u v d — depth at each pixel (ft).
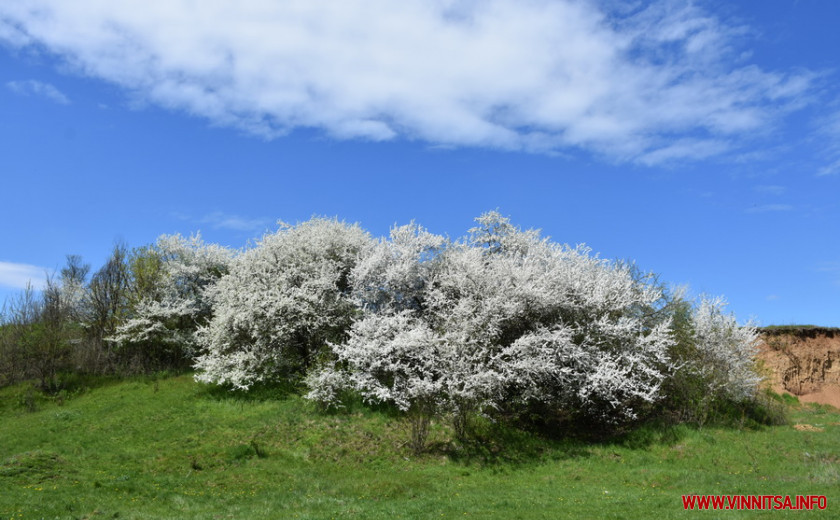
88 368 98.89
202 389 85.87
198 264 114.32
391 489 48.16
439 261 86.43
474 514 39.11
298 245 91.91
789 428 75.20
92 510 40.47
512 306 70.69
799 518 35.06
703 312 82.07
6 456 59.41
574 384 71.56
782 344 114.21
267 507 42.75
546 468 59.21
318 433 66.95
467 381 64.64
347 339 83.87
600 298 73.97
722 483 49.52
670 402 77.97
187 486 49.19
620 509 39.83
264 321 83.41
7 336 99.91
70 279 116.88
